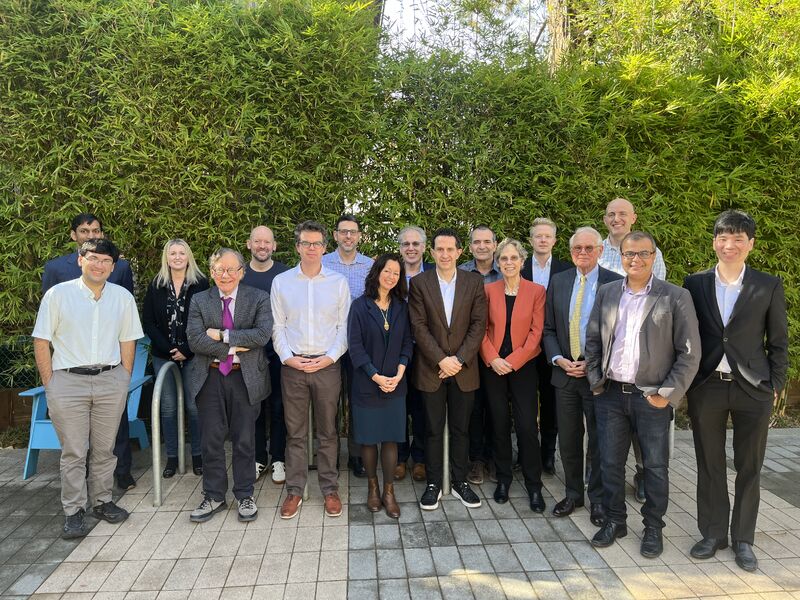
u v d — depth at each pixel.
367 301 3.19
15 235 4.09
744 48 4.80
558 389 3.19
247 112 4.01
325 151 4.25
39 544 2.86
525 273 3.79
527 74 4.34
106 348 3.02
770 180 4.64
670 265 4.63
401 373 3.13
